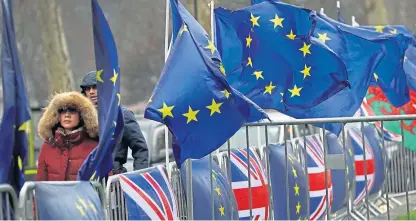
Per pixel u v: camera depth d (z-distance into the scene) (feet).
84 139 48.60
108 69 42.50
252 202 54.90
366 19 188.34
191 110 44.55
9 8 38.04
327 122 54.49
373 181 72.33
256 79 54.29
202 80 44.78
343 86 53.83
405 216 69.36
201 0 163.22
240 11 53.93
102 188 42.24
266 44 54.03
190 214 47.83
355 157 70.38
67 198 38.81
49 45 163.22
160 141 107.96
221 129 44.98
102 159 42.83
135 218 45.09
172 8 46.06
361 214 69.10
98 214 40.83
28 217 36.63
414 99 72.18
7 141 37.93
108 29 42.47
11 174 38.22
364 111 72.23
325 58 53.57
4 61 38.04
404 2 194.70
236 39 54.13
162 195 47.67
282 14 53.93
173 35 46.42
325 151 56.70
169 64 44.80
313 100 54.24
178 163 44.80
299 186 57.62
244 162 55.01
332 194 63.46
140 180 46.01
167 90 44.34
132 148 55.31
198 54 45.03
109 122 42.39
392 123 66.18
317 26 59.06
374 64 58.85
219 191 51.75
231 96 45.03
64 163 48.29
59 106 48.26
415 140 65.92
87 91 55.21
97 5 42.27
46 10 163.63
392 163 74.64
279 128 80.69
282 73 54.19
